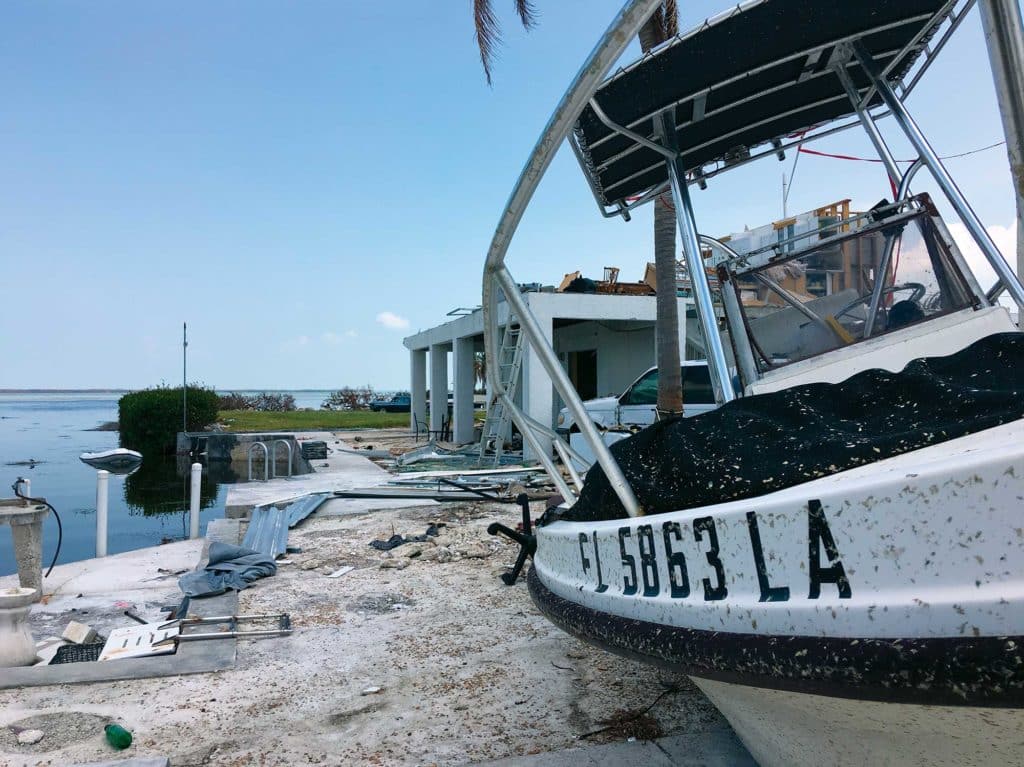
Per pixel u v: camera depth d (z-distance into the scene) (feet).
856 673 5.93
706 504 7.91
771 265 13.34
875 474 6.52
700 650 7.17
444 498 38.29
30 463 81.15
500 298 58.08
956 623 5.59
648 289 64.80
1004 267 12.42
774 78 15.80
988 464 5.65
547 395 56.65
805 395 9.00
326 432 111.96
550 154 9.17
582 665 15.24
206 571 22.62
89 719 12.95
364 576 23.31
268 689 14.26
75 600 21.18
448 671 15.07
